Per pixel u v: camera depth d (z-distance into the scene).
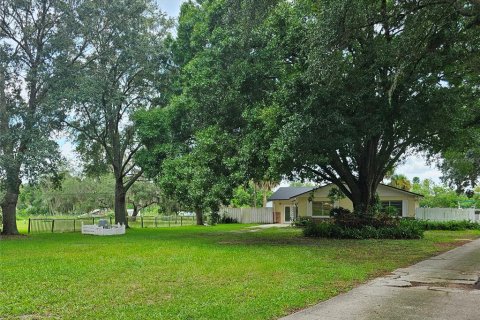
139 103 31.27
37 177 22.67
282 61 18.14
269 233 27.00
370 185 22.88
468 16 11.52
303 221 35.81
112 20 27.34
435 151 21.64
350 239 21.50
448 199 49.25
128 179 39.59
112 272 10.62
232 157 18.33
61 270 10.95
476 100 18.77
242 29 15.19
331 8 11.74
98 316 6.55
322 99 15.23
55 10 25.22
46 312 6.82
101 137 31.73
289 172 18.12
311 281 9.43
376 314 6.78
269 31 17.56
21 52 25.45
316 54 12.39
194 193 19.16
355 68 14.87
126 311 6.83
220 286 8.80
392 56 13.55
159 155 27.38
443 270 11.38
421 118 16.36
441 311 6.97
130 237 23.73
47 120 23.67
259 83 18.27
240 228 34.59
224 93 18.73
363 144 21.08
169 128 26.42
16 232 26.84
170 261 12.59
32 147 22.02
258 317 6.48
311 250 15.86
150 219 40.38
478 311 6.96
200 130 20.69
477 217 36.94
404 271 11.21
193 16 27.44
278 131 16.45
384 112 16.20
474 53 13.90
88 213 63.09
